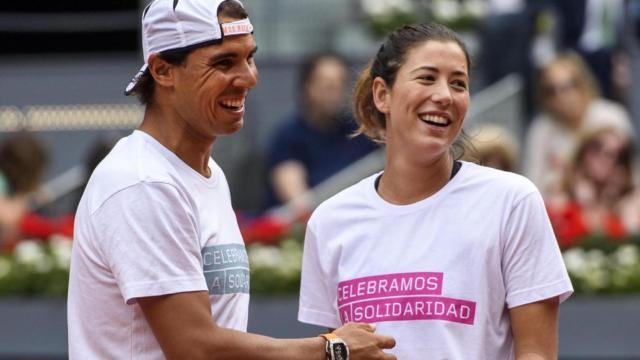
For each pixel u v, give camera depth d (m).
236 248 12.73
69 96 35.06
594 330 22.28
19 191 30.00
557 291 12.23
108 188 12.14
